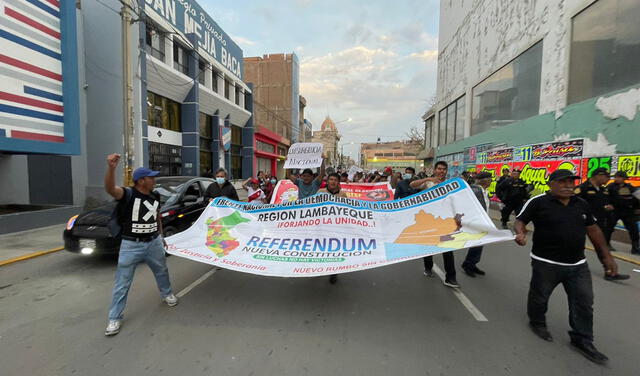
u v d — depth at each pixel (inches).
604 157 317.7
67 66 343.0
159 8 595.8
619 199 247.4
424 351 114.0
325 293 167.6
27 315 142.4
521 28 477.7
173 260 227.0
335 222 172.1
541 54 430.9
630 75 295.0
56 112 335.9
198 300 157.3
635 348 117.4
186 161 715.4
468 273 199.6
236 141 1053.8
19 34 299.3
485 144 590.2
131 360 108.0
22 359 108.6
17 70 298.7
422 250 144.9
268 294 165.5
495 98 565.0
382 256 148.0
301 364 106.0
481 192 200.7
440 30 918.4
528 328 131.0
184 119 710.5
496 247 275.6
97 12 530.0
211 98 796.6
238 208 188.5
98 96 536.7
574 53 367.2
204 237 175.2
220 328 130.0
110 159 119.3
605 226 237.5
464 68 713.0
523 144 465.1
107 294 167.0
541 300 122.2
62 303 155.4
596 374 101.7
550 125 403.2
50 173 466.6
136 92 530.3
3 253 239.6
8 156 414.3
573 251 115.0
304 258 154.5
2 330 128.8
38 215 334.0
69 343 118.9
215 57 840.3
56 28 334.6
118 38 530.0
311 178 211.9
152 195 139.8
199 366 104.8
